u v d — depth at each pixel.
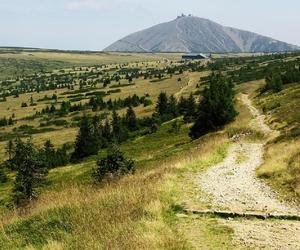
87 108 194.75
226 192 21.73
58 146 132.25
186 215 16.75
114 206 15.92
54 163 101.00
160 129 110.38
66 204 16.77
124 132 113.12
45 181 49.47
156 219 14.67
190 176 25.45
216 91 66.56
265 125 57.94
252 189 23.03
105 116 169.50
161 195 18.19
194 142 59.03
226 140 47.84
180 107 134.62
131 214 14.84
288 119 55.84
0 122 179.88
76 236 13.16
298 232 14.97
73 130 156.00
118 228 13.32
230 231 14.73
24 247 13.45
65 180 61.59
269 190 22.81
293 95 80.44
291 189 22.38
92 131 110.38
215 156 34.47
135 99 183.75
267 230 15.10
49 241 13.00
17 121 187.00
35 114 197.00
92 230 13.41
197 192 20.95
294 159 28.67
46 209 16.72
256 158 35.03
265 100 90.56
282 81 111.12
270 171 26.94
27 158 47.25
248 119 66.06
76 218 14.91
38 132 159.88
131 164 33.41
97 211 15.30
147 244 11.80
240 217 16.88
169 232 13.42
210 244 13.19
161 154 57.84
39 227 14.89
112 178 28.53
